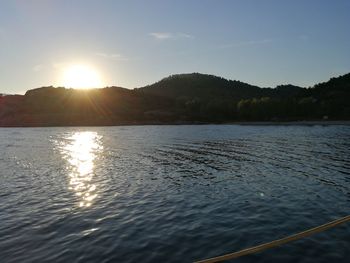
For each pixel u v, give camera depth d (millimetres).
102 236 16531
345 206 20703
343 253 13938
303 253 14031
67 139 91062
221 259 9875
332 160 40375
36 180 31547
